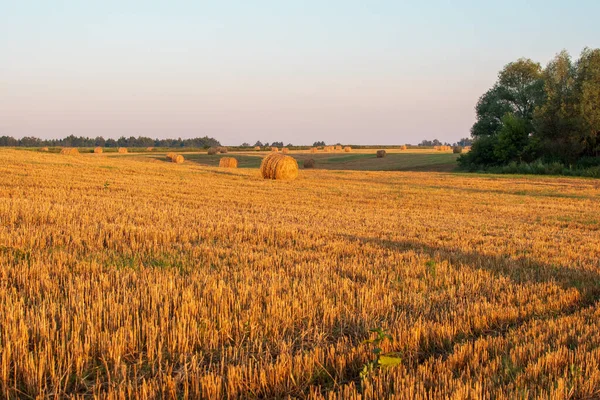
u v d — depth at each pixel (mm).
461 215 18625
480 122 70062
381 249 10797
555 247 12008
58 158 38250
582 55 52594
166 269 7734
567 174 47250
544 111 50719
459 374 4590
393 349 5191
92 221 12484
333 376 4688
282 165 33281
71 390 4211
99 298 5801
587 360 4746
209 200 20062
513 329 5859
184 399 4051
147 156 79938
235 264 8734
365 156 88688
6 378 4172
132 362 4688
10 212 12594
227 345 5172
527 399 3975
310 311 6078
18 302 5617
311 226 13977
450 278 8141
